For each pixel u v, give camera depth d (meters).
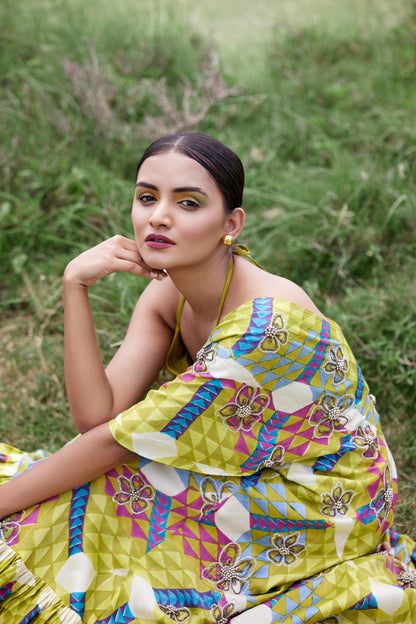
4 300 3.40
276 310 1.72
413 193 3.58
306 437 1.81
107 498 1.81
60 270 3.45
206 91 4.39
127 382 1.99
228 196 1.78
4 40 5.10
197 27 5.66
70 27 5.15
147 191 1.76
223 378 1.72
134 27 5.29
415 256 3.35
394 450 2.57
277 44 5.23
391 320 2.90
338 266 3.25
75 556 1.76
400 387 2.75
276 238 3.49
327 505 1.81
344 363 1.84
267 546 1.82
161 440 1.76
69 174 3.81
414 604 1.81
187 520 1.82
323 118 4.36
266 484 1.81
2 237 3.54
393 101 4.48
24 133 4.09
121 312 3.01
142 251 1.79
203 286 1.88
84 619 1.75
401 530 2.30
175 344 2.09
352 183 3.60
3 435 2.69
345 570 1.80
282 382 1.75
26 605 1.71
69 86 4.40
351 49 5.18
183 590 1.75
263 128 4.38
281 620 1.73
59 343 3.13
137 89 4.45
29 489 1.78
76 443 1.78
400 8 5.66
